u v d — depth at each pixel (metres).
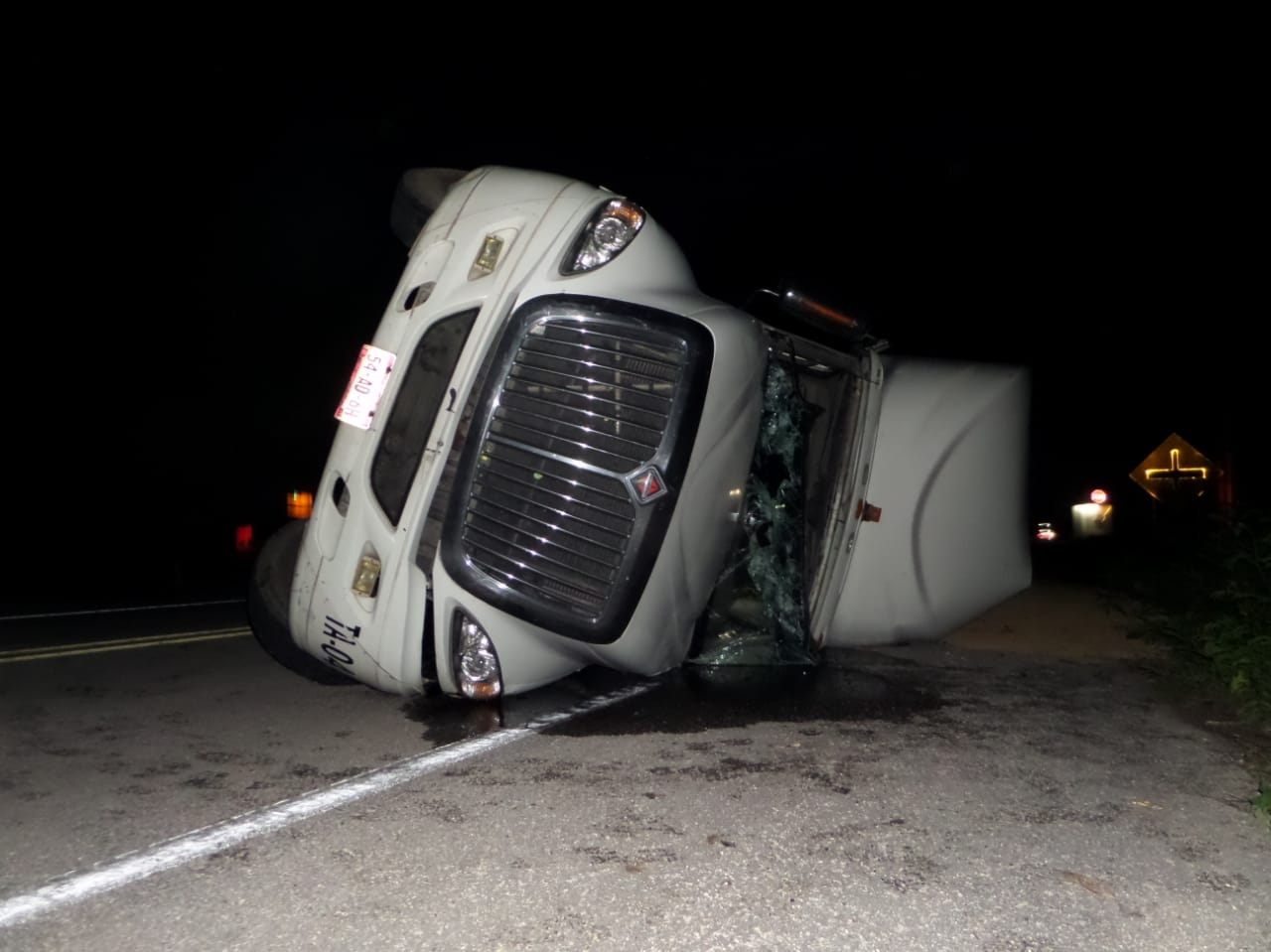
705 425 5.76
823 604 7.73
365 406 6.09
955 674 7.52
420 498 5.82
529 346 5.80
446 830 4.45
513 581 5.66
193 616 12.03
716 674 7.39
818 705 6.57
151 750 5.68
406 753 5.55
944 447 8.05
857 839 4.38
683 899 3.82
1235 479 16.41
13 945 3.48
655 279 6.09
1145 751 5.64
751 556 7.43
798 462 7.34
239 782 5.11
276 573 7.03
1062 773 5.24
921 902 3.82
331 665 6.43
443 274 6.13
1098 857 4.23
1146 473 15.26
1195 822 4.62
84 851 4.25
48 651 8.92
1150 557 11.99
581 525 5.65
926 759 5.44
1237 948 3.55
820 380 7.91
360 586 5.99
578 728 6.03
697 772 5.21
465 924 3.63
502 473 5.71
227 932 3.57
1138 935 3.62
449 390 5.86
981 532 8.15
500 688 6.00
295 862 4.13
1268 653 6.69
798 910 3.75
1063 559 16.00
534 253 5.96
